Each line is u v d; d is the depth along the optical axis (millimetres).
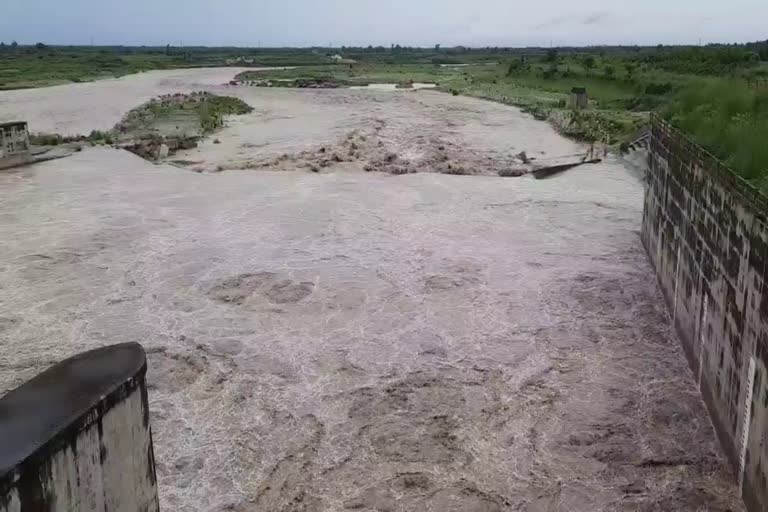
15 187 20812
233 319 11859
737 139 9883
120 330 11406
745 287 7582
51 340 11055
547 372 10078
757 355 7059
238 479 7754
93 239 15961
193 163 25031
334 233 16656
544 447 8312
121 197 19766
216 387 9664
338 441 8445
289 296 12828
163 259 14727
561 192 20984
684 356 10562
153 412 9023
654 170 14438
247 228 16984
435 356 10570
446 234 16688
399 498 7430
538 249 15547
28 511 4094
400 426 8734
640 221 17797
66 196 19797
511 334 11320
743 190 7836
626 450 8234
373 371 10109
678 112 13977
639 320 11852
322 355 10594
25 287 13172
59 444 4301
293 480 7742
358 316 12000
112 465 4879
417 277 13828
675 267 11617
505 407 9172
